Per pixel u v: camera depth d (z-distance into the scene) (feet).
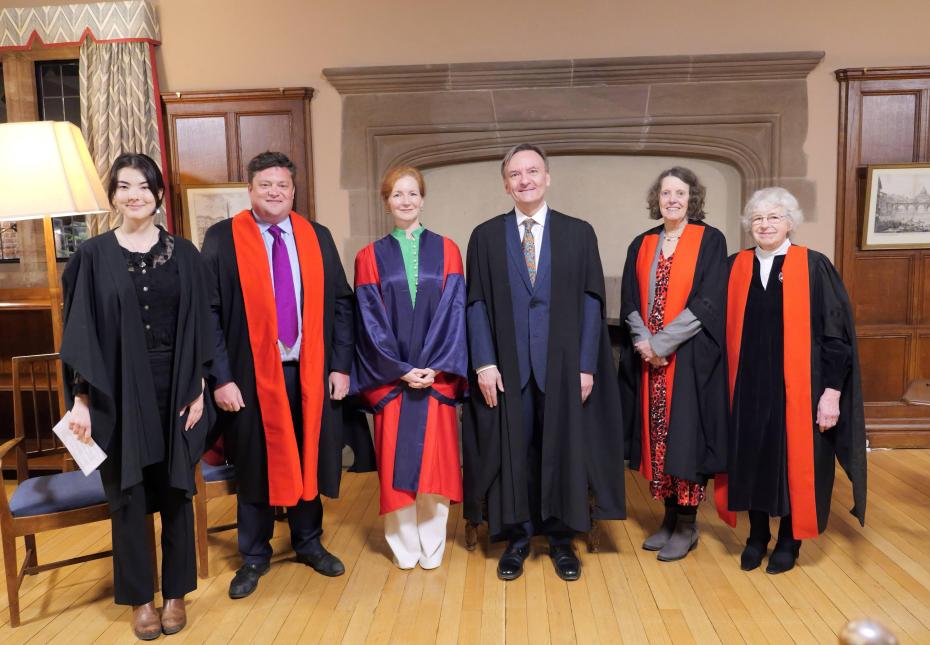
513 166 9.16
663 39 14.16
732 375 9.39
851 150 14.14
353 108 14.46
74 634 8.21
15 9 14.19
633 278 10.11
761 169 14.37
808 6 13.99
